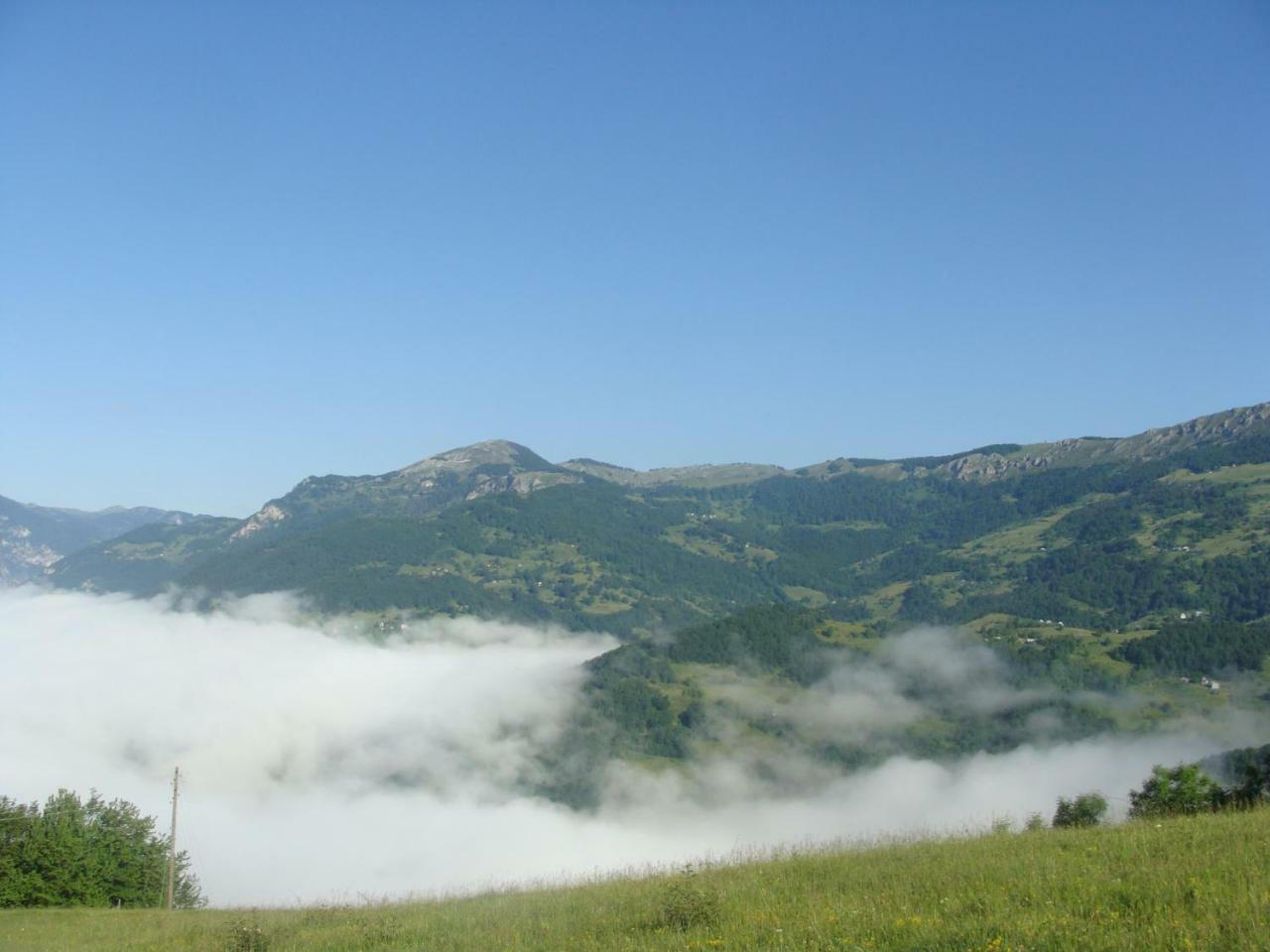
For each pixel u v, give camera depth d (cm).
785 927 1494
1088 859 1742
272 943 2148
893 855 2156
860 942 1332
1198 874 1484
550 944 1659
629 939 1585
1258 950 1102
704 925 1619
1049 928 1256
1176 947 1140
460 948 1748
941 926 1352
